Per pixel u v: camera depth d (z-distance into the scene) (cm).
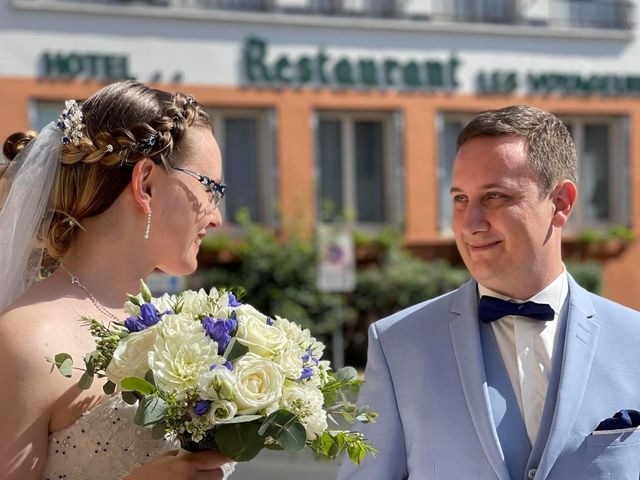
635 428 257
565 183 273
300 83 1409
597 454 256
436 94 1473
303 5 1412
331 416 234
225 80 1371
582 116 1571
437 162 1475
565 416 258
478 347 274
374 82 1441
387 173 1470
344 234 1205
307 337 233
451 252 1488
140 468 214
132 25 1319
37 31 1275
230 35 1370
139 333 213
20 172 245
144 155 236
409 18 1455
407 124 1459
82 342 229
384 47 1446
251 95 1385
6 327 223
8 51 1264
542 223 268
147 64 1327
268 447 211
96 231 243
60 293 236
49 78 1282
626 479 255
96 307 239
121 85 246
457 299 287
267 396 207
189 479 210
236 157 1405
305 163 1415
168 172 240
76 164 240
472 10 1495
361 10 1439
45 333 222
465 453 264
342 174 1455
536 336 273
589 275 1505
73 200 241
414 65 1458
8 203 246
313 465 818
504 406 267
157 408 201
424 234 1471
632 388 265
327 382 231
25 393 216
